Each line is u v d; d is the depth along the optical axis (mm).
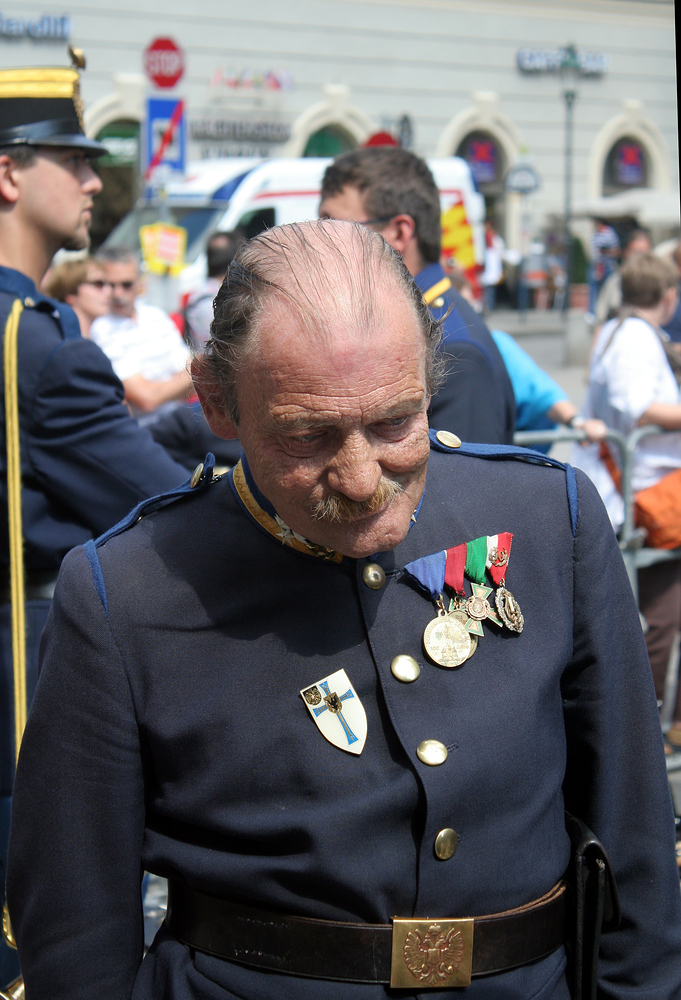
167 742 1184
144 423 2881
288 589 1205
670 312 3996
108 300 4984
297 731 1159
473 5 18094
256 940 1162
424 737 1157
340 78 17281
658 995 1277
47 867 1225
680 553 3756
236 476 1263
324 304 1012
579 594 1277
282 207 10328
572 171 19594
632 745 1312
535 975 1197
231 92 16469
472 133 18891
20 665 2010
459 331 2295
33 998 1247
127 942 1250
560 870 1236
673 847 1317
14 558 2016
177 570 1224
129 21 15523
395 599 1224
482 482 1310
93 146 2189
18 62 15047
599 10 19031
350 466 1023
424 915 1141
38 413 2018
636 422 3773
